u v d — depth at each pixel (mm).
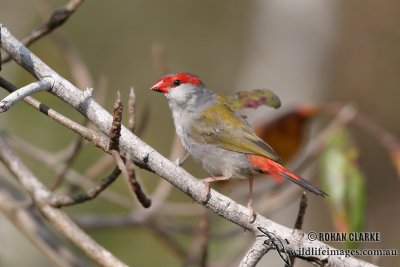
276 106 7004
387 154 19922
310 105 8633
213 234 9711
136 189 5113
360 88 20641
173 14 22656
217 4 23078
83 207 13781
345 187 7441
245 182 9891
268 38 14758
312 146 8820
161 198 9828
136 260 13625
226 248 12156
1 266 10586
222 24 23156
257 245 5582
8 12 14086
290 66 14398
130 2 22016
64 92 5441
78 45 21172
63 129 14414
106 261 6613
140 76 21375
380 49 20594
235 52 23062
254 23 15648
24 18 14219
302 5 14500
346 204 7379
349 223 7312
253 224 5598
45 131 14273
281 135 8609
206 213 7703
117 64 21391
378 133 8570
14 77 11703
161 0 22438
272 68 14555
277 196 9969
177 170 5512
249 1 23094
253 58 15242
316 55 14500
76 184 9734
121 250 13656
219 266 9820
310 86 14320
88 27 21328
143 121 8445
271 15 14750
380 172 19969
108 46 21469
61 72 11844
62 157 9719
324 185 7539
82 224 9766
